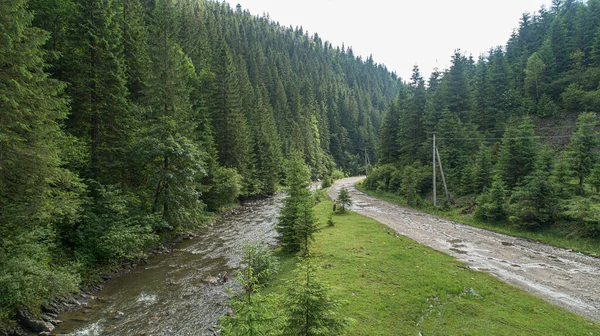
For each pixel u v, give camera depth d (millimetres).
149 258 17828
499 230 24281
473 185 32938
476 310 10469
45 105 10836
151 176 21219
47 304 11086
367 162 113562
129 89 28156
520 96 50656
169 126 20734
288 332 5785
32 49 10555
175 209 21500
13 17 9797
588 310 10750
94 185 17859
